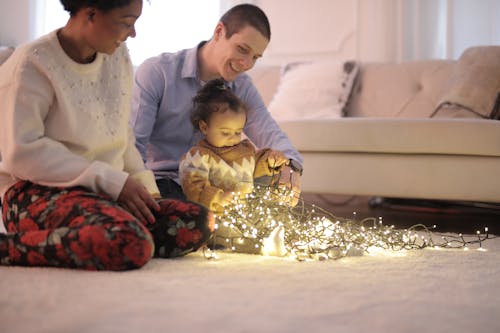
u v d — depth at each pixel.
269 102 3.45
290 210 1.53
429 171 2.40
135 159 1.51
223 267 1.16
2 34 4.23
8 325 0.73
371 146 2.45
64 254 1.06
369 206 3.63
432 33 3.75
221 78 1.73
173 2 4.21
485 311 0.88
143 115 1.73
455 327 0.78
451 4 3.67
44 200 1.18
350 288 1.00
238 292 0.93
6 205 1.27
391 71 3.27
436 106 3.04
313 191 2.60
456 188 2.37
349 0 3.93
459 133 2.32
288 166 1.71
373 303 0.89
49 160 1.20
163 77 1.78
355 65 3.29
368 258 1.36
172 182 1.78
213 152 1.56
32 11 4.20
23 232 1.11
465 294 0.99
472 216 3.05
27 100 1.20
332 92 3.21
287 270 1.14
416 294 0.98
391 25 3.81
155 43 4.24
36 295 0.86
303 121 2.57
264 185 1.60
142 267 1.11
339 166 2.54
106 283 0.95
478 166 2.34
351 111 3.26
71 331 0.70
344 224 1.59
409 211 3.35
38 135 1.21
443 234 2.01
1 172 1.28
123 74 1.43
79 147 1.30
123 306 0.81
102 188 1.21
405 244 1.55
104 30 1.22
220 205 1.47
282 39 4.11
